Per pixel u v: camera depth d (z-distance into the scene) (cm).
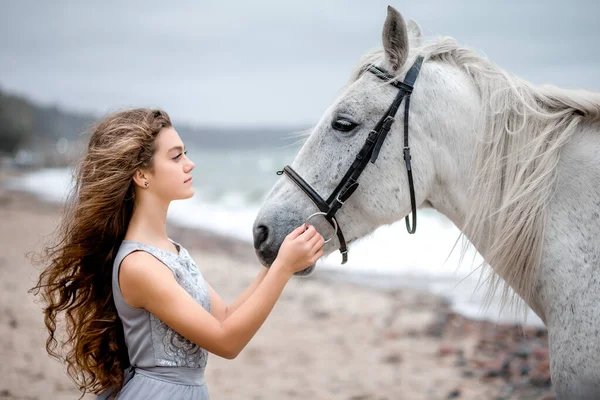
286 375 533
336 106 238
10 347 505
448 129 231
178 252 209
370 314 760
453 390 479
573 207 211
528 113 219
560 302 208
